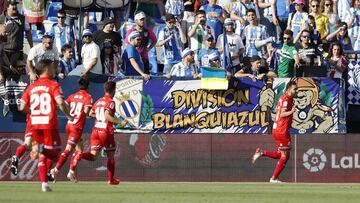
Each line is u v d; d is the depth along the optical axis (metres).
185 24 62.88
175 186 46.62
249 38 62.31
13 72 56.44
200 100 57.16
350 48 64.50
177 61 60.97
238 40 60.69
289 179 55.69
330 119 57.28
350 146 55.66
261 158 55.75
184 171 55.94
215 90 57.06
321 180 55.59
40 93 37.59
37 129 37.62
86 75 56.31
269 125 57.06
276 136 52.97
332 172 55.56
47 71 38.00
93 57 56.59
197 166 55.88
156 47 61.16
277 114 52.78
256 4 66.38
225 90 57.09
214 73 56.91
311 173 55.69
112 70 58.31
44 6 62.59
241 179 55.78
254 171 55.78
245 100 57.16
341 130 57.31
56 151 37.81
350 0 66.56
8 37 56.44
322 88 57.28
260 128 57.16
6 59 56.22
